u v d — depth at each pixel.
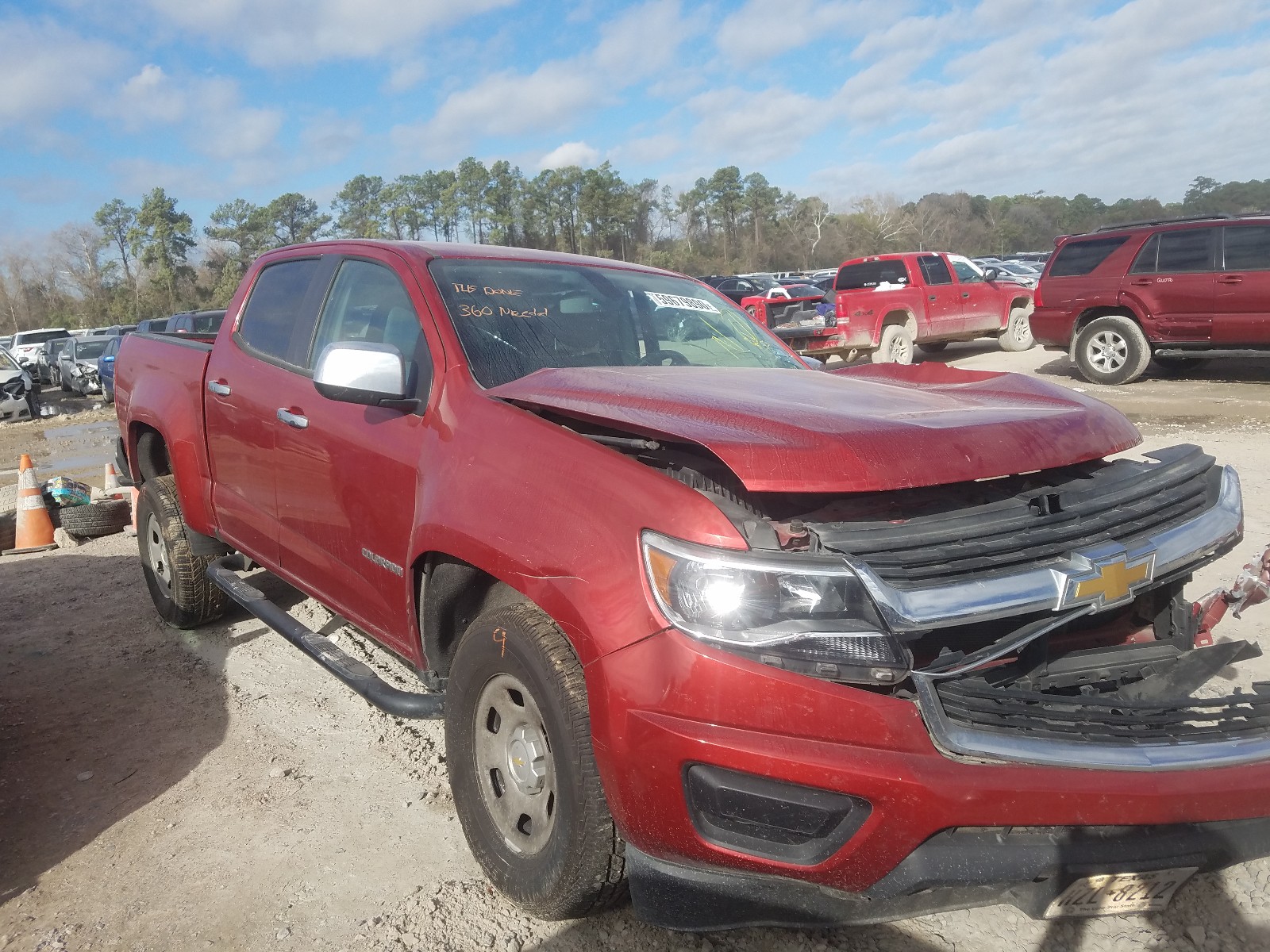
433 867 2.90
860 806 1.95
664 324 3.72
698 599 2.03
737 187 95.75
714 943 2.50
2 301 101.50
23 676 4.58
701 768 2.01
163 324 21.16
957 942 2.49
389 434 3.12
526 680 2.43
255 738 3.82
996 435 2.33
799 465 2.11
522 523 2.44
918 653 2.07
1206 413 10.28
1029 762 2.00
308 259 4.04
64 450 15.40
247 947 2.55
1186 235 11.93
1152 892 2.21
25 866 2.98
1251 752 2.12
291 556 3.79
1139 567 2.25
